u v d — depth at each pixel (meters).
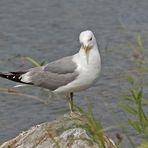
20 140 12.32
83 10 25.14
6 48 21.92
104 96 17.89
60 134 11.88
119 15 24.28
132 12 24.42
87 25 23.73
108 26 23.42
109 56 20.38
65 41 22.42
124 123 16.23
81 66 12.70
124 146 14.93
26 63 20.56
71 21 24.20
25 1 26.31
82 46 12.68
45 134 12.06
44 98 18.33
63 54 21.36
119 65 19.55
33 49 21.78
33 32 23.31
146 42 21.33
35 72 13.70
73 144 11.57
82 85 12.84
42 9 25.48
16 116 17.69
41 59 20.94
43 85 13.51
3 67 20.30
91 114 10.43
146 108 16.89
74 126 11.71
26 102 18.30
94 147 11.44
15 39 22.72
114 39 22.11
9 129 16.98
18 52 21.53
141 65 12.44
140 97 10.41
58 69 13.16
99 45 21.64
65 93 13.42
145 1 25.39
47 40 22.56
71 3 26.00
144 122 10.23
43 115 17.59
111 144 11.47
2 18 24.69
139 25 23.14
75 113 12.80
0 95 18.75
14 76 13.91
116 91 18.02
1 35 23.05
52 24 24.00
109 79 18.73
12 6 25.81
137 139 15.27
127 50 20.72
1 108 18.12
